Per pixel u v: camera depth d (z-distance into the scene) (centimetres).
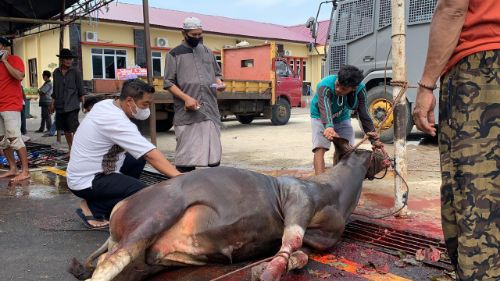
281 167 754
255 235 319
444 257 362
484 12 228
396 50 439
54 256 387
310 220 319
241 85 1450
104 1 1001
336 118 536
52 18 1176
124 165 467
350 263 363
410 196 545
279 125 1608
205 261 320
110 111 409
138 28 2319
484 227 231
